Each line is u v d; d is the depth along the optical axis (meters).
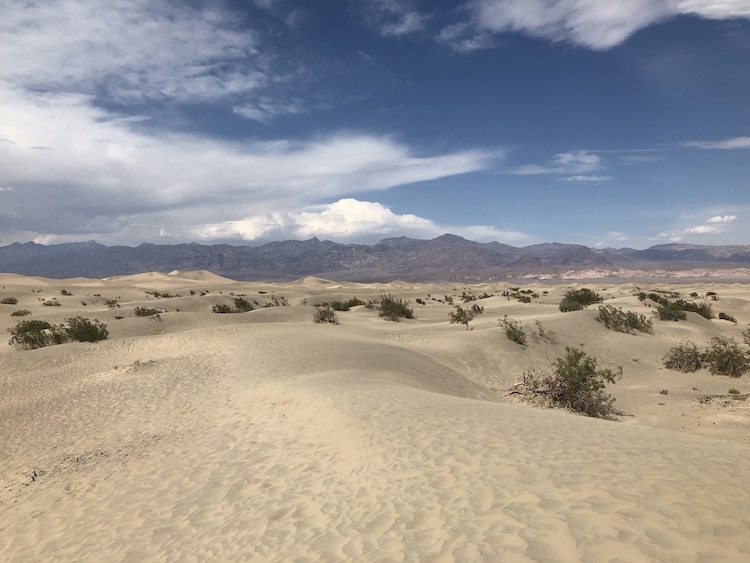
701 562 3.45
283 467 8.18
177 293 76.94
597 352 22.91
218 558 5.52
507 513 4.80
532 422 8.09
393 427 8.51
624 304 39.44
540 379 16.69
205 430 11.38
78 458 10.74
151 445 10.92
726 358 19.00
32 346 27.61
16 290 73.25
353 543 5.02
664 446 6.31
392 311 39.41
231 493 7.48
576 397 14.73
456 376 17.94
